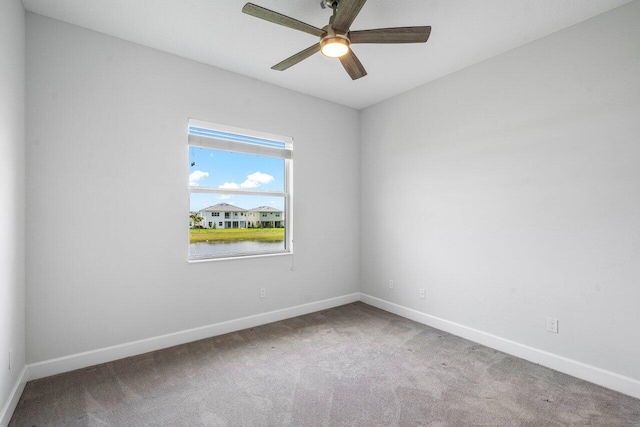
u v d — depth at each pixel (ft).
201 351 8.75
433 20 7.38
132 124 8.43
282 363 8.09
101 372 7.54
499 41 8.27
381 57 9.16
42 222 7.25
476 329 9.53
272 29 7.82
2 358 5.53
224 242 10.56
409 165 11.66
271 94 11.10
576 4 6.77
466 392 6.80
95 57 7.89
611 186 6.98
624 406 6.30
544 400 6.50
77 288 7.70
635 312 6.68
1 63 5.46
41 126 7.23
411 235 11.60
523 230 8.46
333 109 12.94
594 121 7.21
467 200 9.78
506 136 8.80
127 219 8.36
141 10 7.07
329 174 12.82
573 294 7.55
